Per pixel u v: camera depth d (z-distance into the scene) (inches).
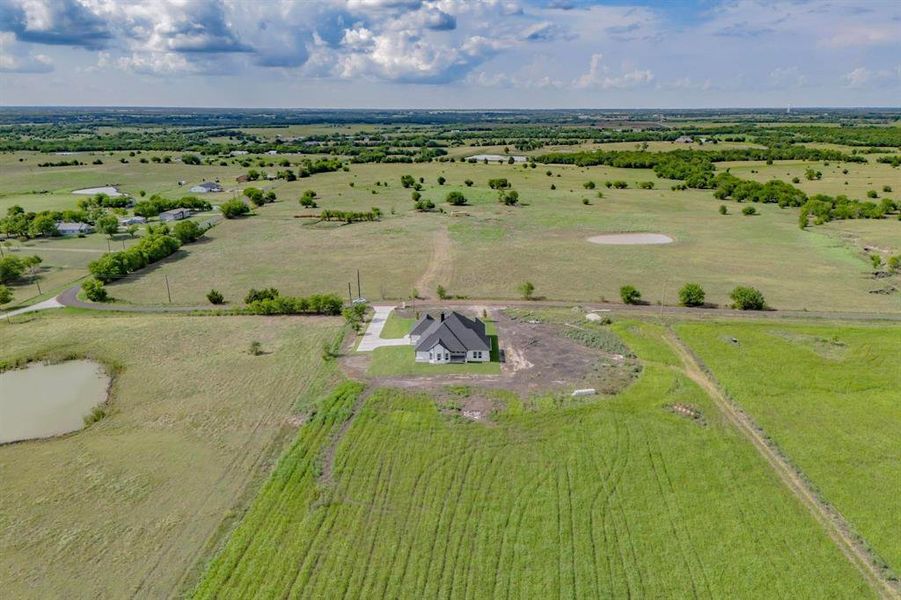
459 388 2386.8
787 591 1411.2
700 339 2854.3
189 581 1466.5
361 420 2160.4
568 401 2279.8
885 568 1476.4
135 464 1950.1
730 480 1813.5
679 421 2133.4
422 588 1430.9
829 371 2503.7
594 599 1397.6
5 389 2502.5
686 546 1553.9
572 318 3193.9
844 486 1779.0
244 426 2170.3
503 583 1441.9
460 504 1723.7
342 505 1721.2
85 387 2522.1
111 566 1520.7
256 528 1636.3
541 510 1695.4
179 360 2736.2
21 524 1678.2
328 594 1413.6
